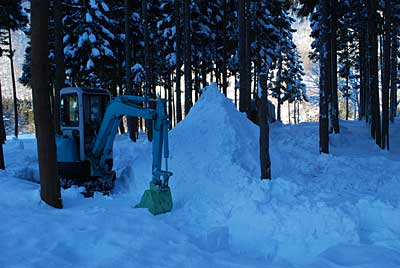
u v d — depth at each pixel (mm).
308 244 4930
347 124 21062
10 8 23031
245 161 8234
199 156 8195
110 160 9195
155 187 6527
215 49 24094
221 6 22641
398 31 24016
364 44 22156
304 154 11320
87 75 21141
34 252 4262
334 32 16375
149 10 22578
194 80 24922
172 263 4070
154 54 25812
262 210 5680
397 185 7660
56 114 13125
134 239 4719
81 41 18547
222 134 8742
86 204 6734
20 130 68438
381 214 5418
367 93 21156
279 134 15062
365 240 4855
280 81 33406
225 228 5453
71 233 4871
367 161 10523
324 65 11828
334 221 5086
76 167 8672
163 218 6000
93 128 9016
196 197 6965
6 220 5266
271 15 21734
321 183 8359
